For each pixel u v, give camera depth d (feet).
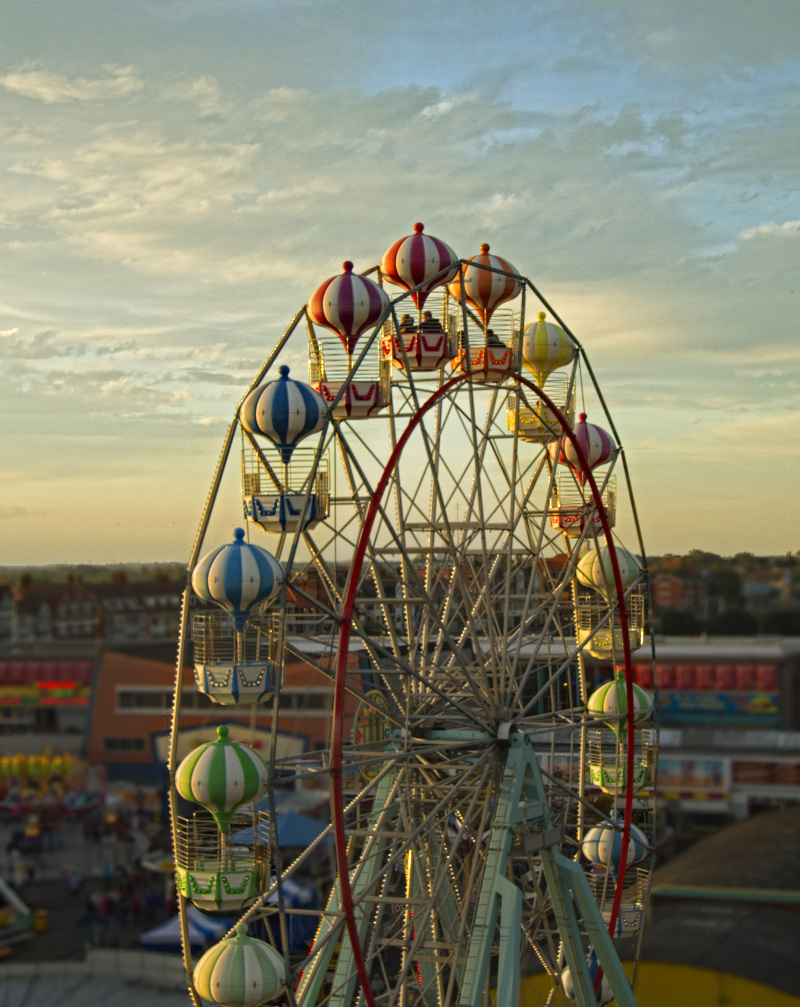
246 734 246.68
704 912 127.03
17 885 191.01
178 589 415.64
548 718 116.26
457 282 110.83
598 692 113.91
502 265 109.91
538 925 107.86
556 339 119.55
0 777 266.36
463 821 94.22
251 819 86.69
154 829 226.58
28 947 158.61
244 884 83.25
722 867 143.23
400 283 105.19
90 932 165.58
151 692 267.18
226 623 89.35
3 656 318.24
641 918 112.16
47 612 409.28
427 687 92.32
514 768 93.66
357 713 103.65
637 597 118.21
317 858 163.94
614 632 116.88
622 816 123.54
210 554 84.58
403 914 100.94
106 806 240.73
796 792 229.66
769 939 117.60
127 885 188.03
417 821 101.65
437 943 88.38
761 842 153.38
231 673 85.10
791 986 108.47
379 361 101.76
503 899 87.04
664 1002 112.98
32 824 220.84
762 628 471.62
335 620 84.33
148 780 265.34
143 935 148.56
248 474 93.25
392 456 81.41
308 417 88.74
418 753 90.84
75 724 313.53
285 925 80.12
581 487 121.19
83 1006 135.64
